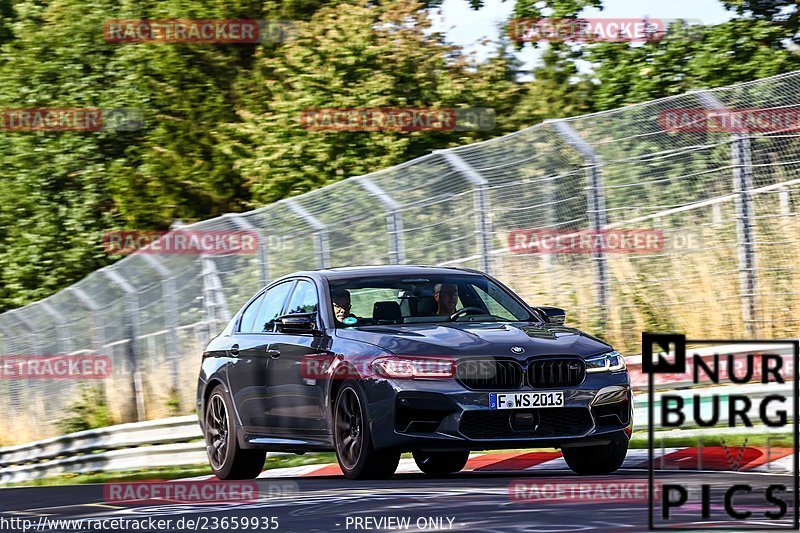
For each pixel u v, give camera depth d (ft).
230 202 364.58
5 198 376.07
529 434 103.71
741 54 292.40
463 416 102.37
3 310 381.19
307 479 122.83
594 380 106.42
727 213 178.19
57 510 102.94
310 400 115.03
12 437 296.30
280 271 206.49
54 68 382.01
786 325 171.53
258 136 327.26
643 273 181.78
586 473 111.96
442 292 119.03
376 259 194.59
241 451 129.18
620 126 184.85
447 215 190.60
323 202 200.64
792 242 172.76
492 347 105.09
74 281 371.15
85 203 373.20
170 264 227.20
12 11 427.74
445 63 318.65
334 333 114.11
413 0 320.29
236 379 128.36
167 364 234.17
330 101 309.83
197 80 379.14
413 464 140.67
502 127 313.73
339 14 323.98
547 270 185.06
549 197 185.57
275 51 351.67
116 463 207.92
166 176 367.04
